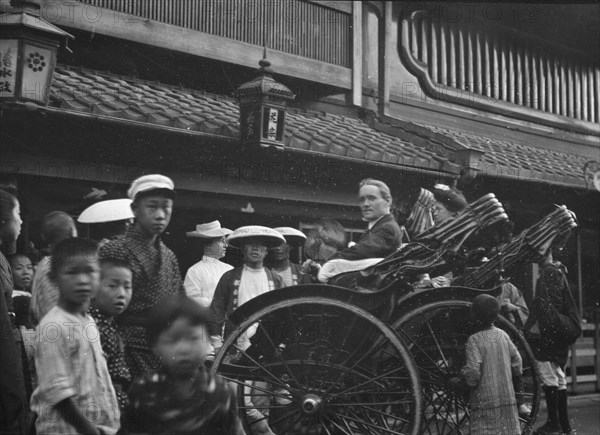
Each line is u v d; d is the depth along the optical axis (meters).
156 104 7.22
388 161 8.30
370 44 10.27
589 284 11.17
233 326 5.00
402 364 4.91
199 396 2.62
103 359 3.21
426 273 5.35
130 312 4.19
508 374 5.13
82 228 6.55
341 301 4.94
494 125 11.84
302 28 9.29
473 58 11.67
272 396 5.22
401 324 5.27
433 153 9.10
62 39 5.73
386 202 5.66
